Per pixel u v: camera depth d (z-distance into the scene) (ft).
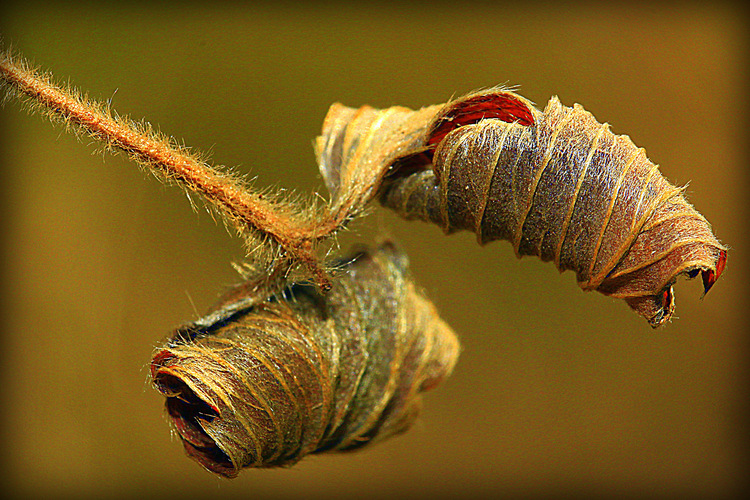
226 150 1.38
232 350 0.71
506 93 0.70
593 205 0.69
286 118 1.41
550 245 0.70
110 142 0.71
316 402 0.72
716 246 0.69
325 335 0.72
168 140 0.71
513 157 0.70
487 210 0.70
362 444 0.74
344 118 0.73
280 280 0.72
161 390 0.71
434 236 1.46
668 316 0.70
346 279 0.74
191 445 0.71
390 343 0.74
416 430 1.45
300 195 0.72
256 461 0.71
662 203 0.69
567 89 1.49
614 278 0.70
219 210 0.71
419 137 0.72
